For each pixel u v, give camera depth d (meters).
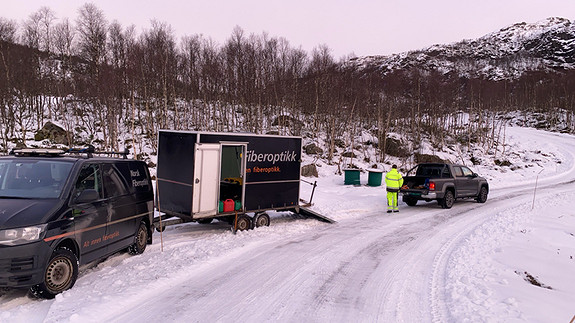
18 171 6.00
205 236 9.84
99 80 36.25
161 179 10.45
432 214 14.52
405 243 9.75
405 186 16.41
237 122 44.91
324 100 42.38
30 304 5.03
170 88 42.72
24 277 4.86
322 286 6.36
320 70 44.81
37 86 39.41
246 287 6.15
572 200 19.44
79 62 47.75
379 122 41.28
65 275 5.45
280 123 41.72
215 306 5.31
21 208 5.18
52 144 32.03
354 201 17.09
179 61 46.78
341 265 7.63
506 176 32.31
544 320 5.04
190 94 46.97
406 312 5.31
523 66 180.12
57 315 4.62
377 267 7.58
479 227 11.96
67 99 42.47
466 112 78.31
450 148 47.75
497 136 54.28
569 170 36.97
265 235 10.06
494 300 5.75
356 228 11.55
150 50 41.84
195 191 9.45
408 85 59.06
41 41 48.56
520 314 5.18
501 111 85.31
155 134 37.12
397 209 14.88
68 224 5.52
